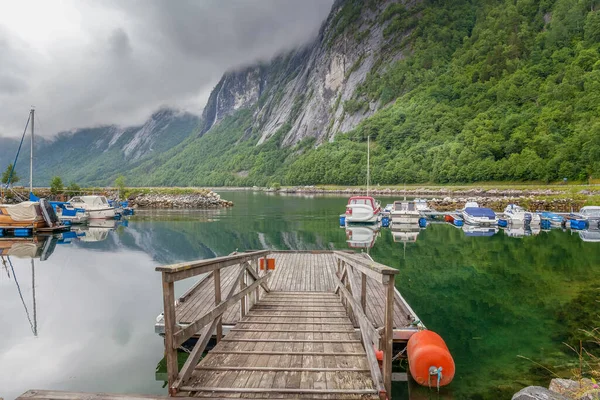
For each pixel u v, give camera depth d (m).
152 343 6.70
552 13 102.62
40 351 6.35
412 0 164.12
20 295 10.02
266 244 18.31
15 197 38.19
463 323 7.62
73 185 48.28
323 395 3.08
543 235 20.72
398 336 5.73
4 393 4.98
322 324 5.39
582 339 6.74
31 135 33.03
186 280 10.85
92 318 8.11
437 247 17.05
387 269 3.07
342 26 184.75
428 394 4.86
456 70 112.06
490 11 130.75
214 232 22.58
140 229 24.06
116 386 5.16
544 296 9.53
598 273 12.00
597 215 23.52
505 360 5.89
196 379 3.34
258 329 5.07
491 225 24.41
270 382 3.30
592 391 3.92
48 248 17.55
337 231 22.84
